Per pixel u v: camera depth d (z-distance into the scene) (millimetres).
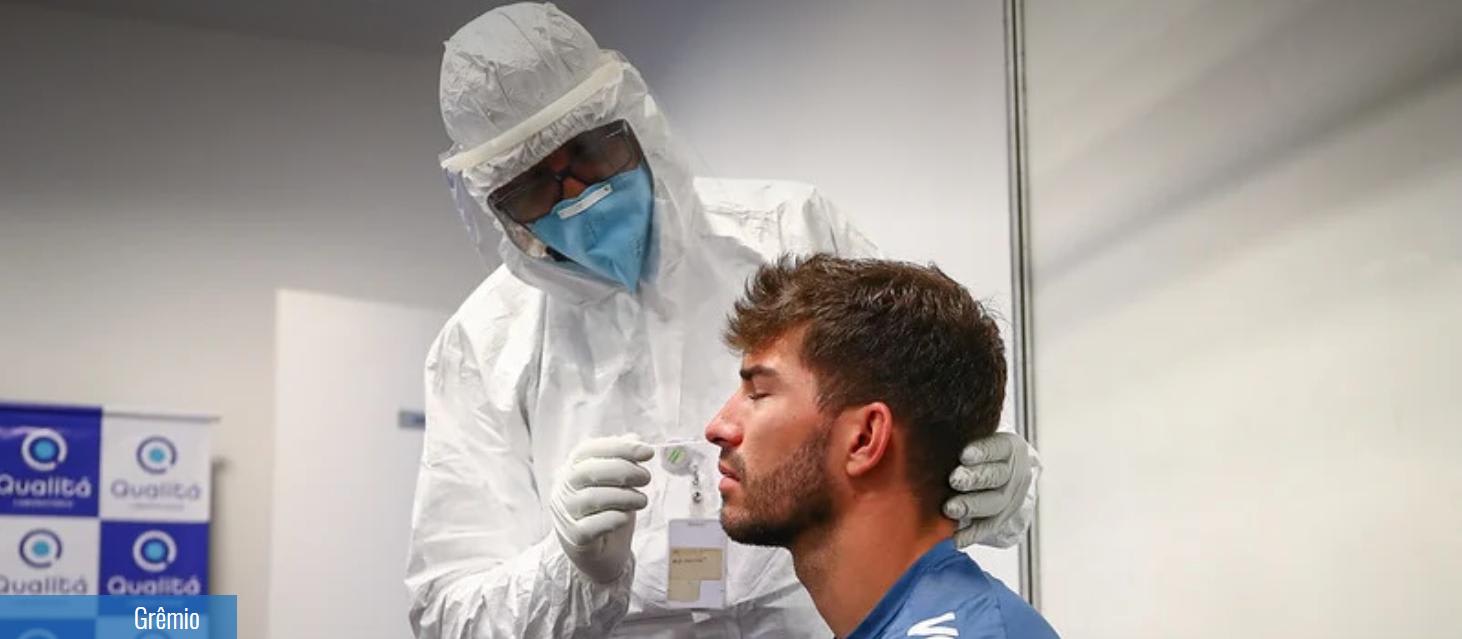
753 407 1518
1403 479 1828
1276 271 2051
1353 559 1903
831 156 3344
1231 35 2164
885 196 3139
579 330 2197
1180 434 2232
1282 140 2049
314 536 4246
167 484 4301
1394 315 1845
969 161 2861
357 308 4426
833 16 3383
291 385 4285
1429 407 1790
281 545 4203
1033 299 2629
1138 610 2316
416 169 4789
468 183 2076
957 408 1498
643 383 2154
